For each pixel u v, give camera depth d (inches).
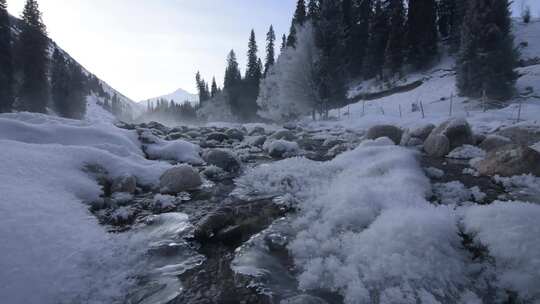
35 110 1229.7
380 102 1192.2
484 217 108.1
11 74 1138.7
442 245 99.7
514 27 1470.2
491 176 212.5
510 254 91.8
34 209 112.6
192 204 172.7
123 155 235.3
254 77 1913.1
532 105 637.9
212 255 114.3
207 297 89.8
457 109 802.2
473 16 903.7
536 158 199.6
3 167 138.6
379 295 86.9
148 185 202.4
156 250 116.1
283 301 86.7
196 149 312.7
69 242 103.0
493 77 834.2
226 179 224.1
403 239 101.7
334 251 111.6
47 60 1327.5
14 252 86.4
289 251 116.3
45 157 168.4
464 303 83.3
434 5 1437.0
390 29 1513.3
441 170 233.0
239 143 417.4
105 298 87.1
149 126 595.2
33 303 76.9
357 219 130.0
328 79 998.4
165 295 90.4
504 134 311.6
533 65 1040.8
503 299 85.7
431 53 1392.7
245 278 98.7
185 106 2888.8
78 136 251.9
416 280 89.3
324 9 1139.9
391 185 165.2
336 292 91.1
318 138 497.0
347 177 194.5
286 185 197.2
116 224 143.7
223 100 2203.5
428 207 135.3
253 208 149.8
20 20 1279.5
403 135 338.6
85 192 161.0
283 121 1202.6
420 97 1092.5
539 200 162.2
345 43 1604.3
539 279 84.0
